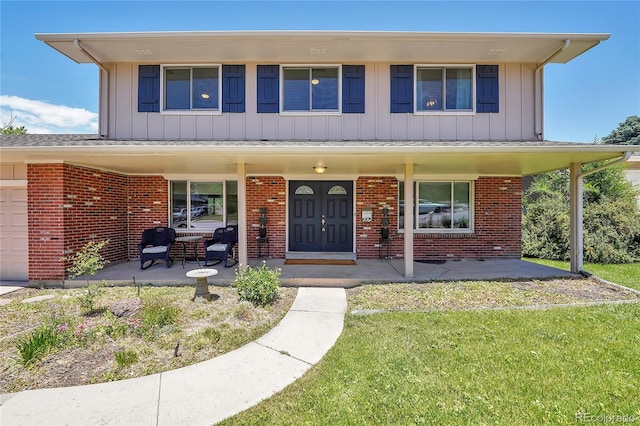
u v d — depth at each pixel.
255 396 3.01
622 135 29.77
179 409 2.83
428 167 8.09
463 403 2.87
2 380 3.23
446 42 7.88
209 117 8.52
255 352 3.86
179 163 7.33
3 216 7.39
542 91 8.55
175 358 3.69
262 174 9.67
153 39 7.73
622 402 2.89
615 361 3.58
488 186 9.72
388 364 3.53
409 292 6.27
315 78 8.62
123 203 9.28
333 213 9.96
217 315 4.89
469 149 5.77
